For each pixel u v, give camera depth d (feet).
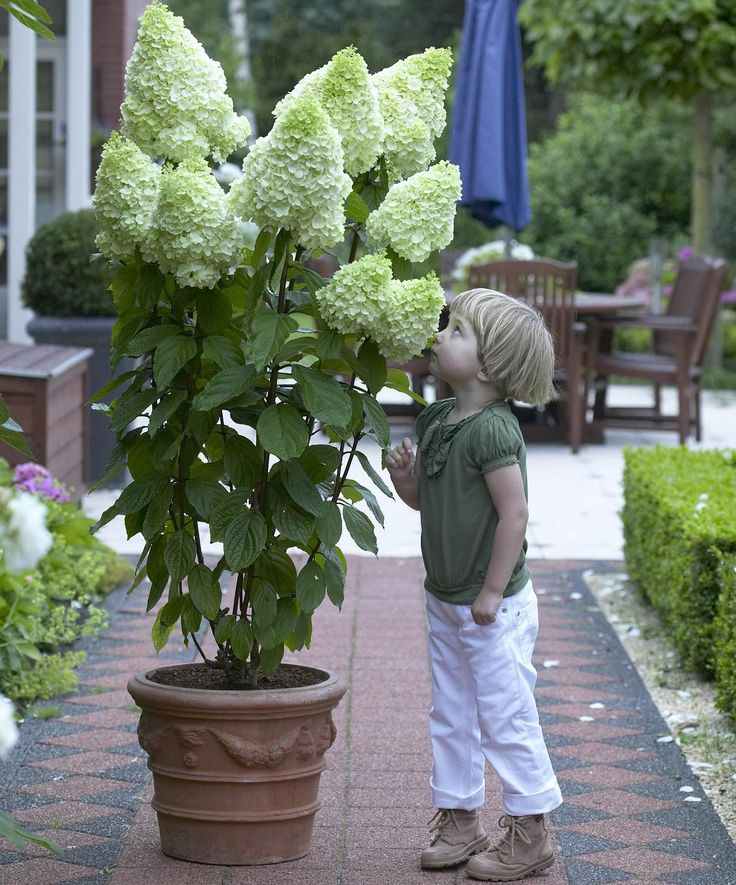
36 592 14.62
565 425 35.04
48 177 35.04
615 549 22.38
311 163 8.34
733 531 14.26
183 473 9.56
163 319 9.52
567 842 10.39
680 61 38.14
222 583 19.39
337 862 9.84
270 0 89.15
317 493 9.30
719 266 32.81
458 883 9.55
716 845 10.34
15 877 9.44
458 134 33.22
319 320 9.25
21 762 12.01
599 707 13.98
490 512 9.71
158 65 9.02
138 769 11.87
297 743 9.53
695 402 34.60
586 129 65.87
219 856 9.61
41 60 34.60
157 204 8.63
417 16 93.09
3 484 16.63
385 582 19.90
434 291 8.73
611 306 32.73
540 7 39.19
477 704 9.82
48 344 25.81
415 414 36.63
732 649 12.70
